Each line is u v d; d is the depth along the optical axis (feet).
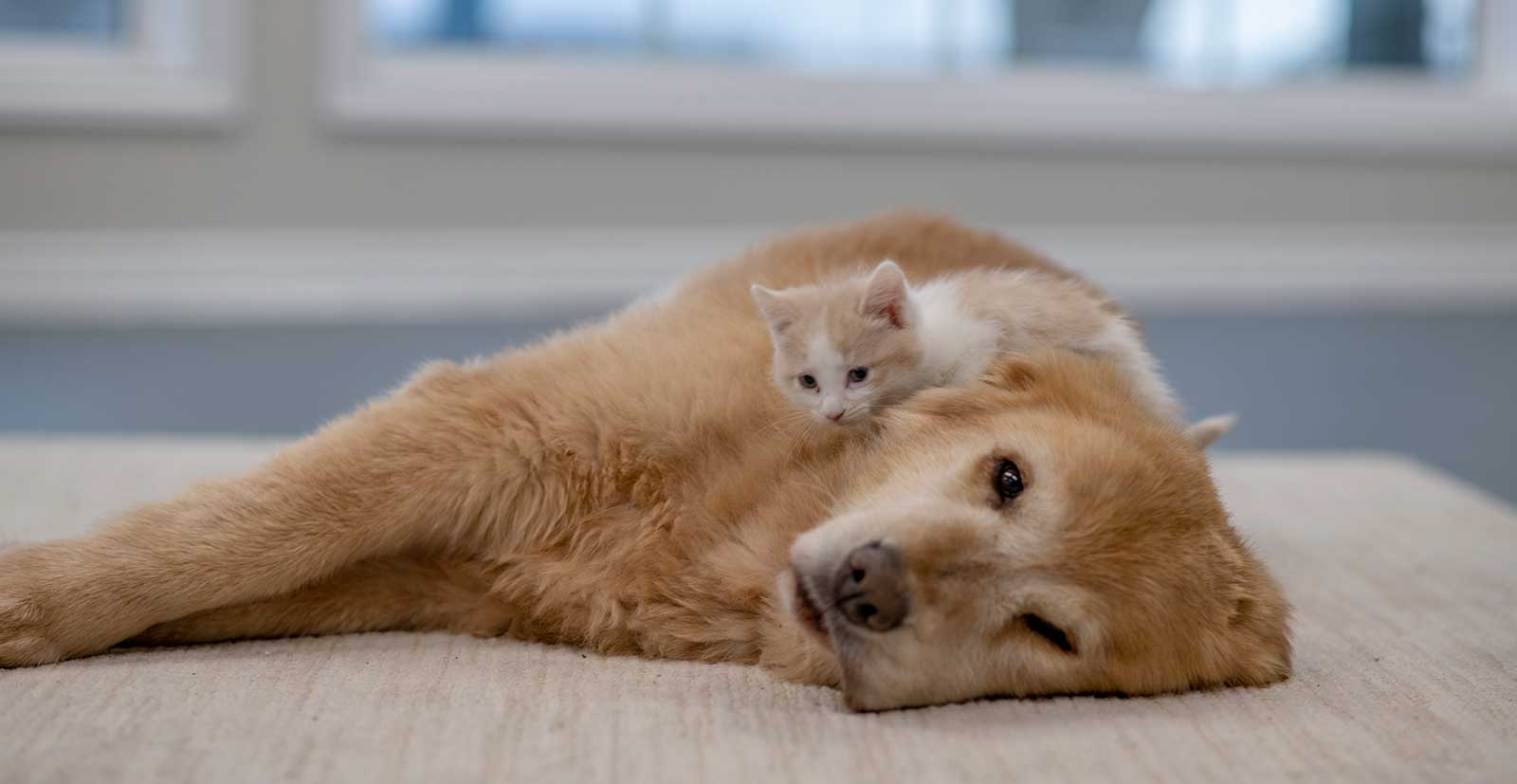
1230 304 22.03
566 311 20.39
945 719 6.25
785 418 7.27
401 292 20.18
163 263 19.58
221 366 18.13
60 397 16.87
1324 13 22.81
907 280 8.54
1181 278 21.75
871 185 20.98
